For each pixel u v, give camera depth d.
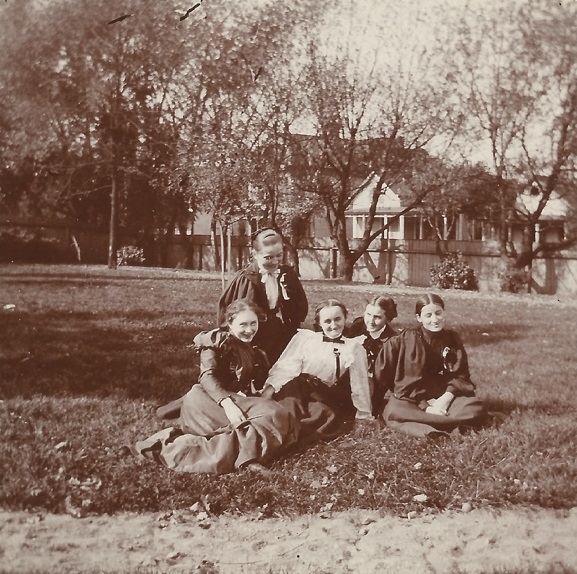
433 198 18.94
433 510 3.58
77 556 3.03
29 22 16.48
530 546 3.18
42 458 3.94
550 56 15.34
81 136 20.89
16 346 6.70
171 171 17.84
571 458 4.11
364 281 20.17
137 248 23.31
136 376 5.90
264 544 3.19
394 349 4.84
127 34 17.09
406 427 4.53
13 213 23.12
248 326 4.56
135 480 3.75
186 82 16.27
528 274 17.02
